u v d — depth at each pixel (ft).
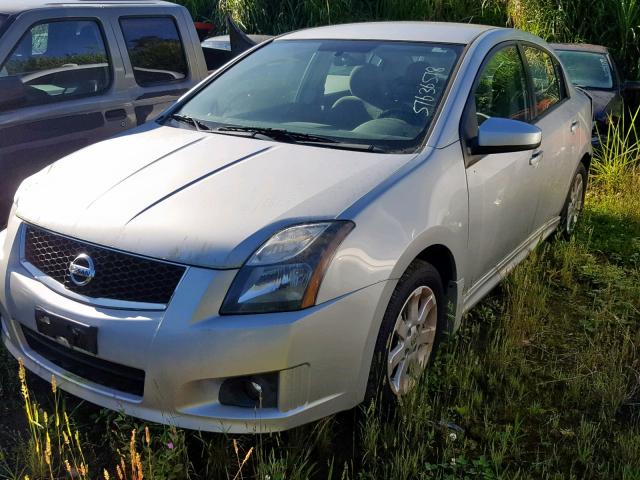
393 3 41.06
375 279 8.48
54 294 8.64
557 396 10.67
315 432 9.09
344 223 8.38
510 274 13.76
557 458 9.04
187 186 9.10
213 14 43.14
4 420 9.53
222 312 7.79
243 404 8.14
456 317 10.85
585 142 16.78
